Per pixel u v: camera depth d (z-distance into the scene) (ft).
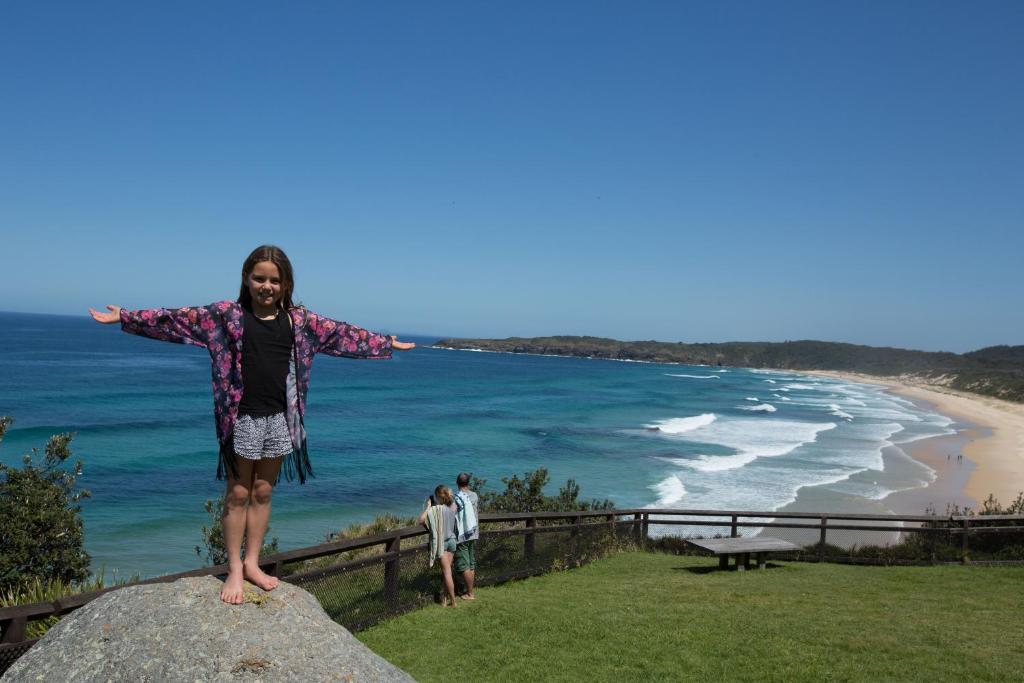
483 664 21.29
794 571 37.76
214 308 10.59
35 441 110.52
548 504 46.60
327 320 11.32
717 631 24.59
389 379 316.40
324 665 10.53
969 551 39.93
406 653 22.18
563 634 24.14
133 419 143.33
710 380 435.94
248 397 10.77
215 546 36.50
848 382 518.37
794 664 21.16
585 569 36.83
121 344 486.79
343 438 136.36
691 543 41.22
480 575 30.94
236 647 10.33
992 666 20.90
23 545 26.35
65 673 10.18
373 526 50.78
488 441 138.41
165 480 89.71
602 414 198.08
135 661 10.08
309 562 36.27
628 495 89.76
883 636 24.03
